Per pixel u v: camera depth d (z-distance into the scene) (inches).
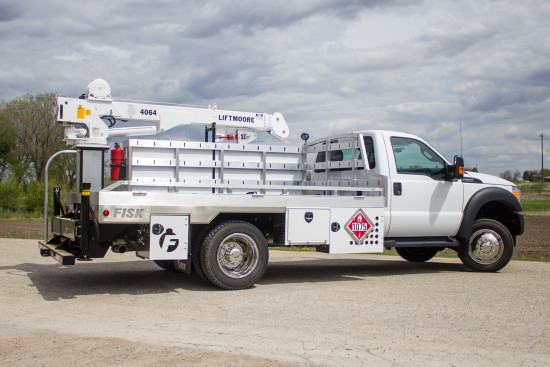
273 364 149.3
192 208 259.6
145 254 256.4
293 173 340.5
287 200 280.1
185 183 270.8
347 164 329.7
